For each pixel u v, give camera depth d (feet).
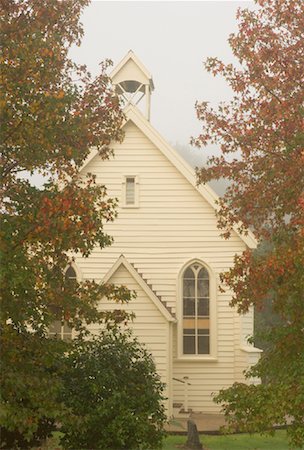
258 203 55.88
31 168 49.03
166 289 96.84
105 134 52.85
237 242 96.78
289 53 53.01
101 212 49.65
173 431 74.69
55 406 44.96
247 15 53.98
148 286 87.20
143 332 86.22
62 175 51.96
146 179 98.58
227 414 47.37
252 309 96.68
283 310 49.14
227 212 59.16
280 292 47.75
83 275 95.66
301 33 53.16
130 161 98.84
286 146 52.75
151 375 58.08
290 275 47.96
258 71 53.26
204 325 96.73
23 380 43.93
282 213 53.93
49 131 46.73
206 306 97.04
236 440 69.46
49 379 45.93
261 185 54.70
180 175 98.58
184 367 95.50
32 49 46.70
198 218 97.71
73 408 52.90
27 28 47.83
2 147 47.73
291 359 48.62
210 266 96.73
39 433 55.83
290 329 48.57
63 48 50.62
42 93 46.88
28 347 46.78
